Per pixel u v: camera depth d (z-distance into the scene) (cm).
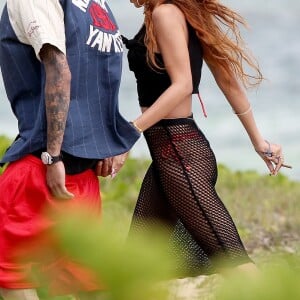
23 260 477
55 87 970
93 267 335
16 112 1029
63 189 991
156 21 1136
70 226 341
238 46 1176
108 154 1030
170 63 1131
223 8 1166
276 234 2305
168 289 365
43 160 984
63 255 348
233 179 3170
